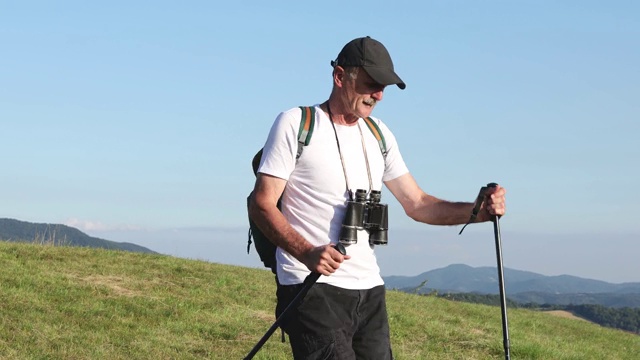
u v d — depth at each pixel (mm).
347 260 4285
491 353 11242
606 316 47406
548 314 20094
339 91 4320
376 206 4328
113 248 16391
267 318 11562
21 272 11789
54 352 8281
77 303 10500
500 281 4379
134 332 9617
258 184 4250
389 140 4578
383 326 4395
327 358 4203
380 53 4262
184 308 11227
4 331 8758
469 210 4465
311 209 4289
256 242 4461
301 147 4262
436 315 14039
